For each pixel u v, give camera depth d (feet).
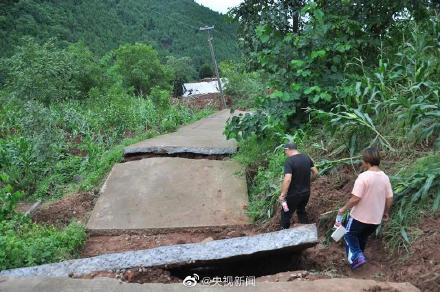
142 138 37.50
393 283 13.29
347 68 26.07
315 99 23.98
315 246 17.19
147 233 22.06
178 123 48.52
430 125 19.11
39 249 18.39
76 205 24.95
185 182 26.13
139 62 107.55
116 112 45.78
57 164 31.27
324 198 19.48
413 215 15.96
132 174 27.48
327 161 20.79
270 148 27.61
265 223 21.39
